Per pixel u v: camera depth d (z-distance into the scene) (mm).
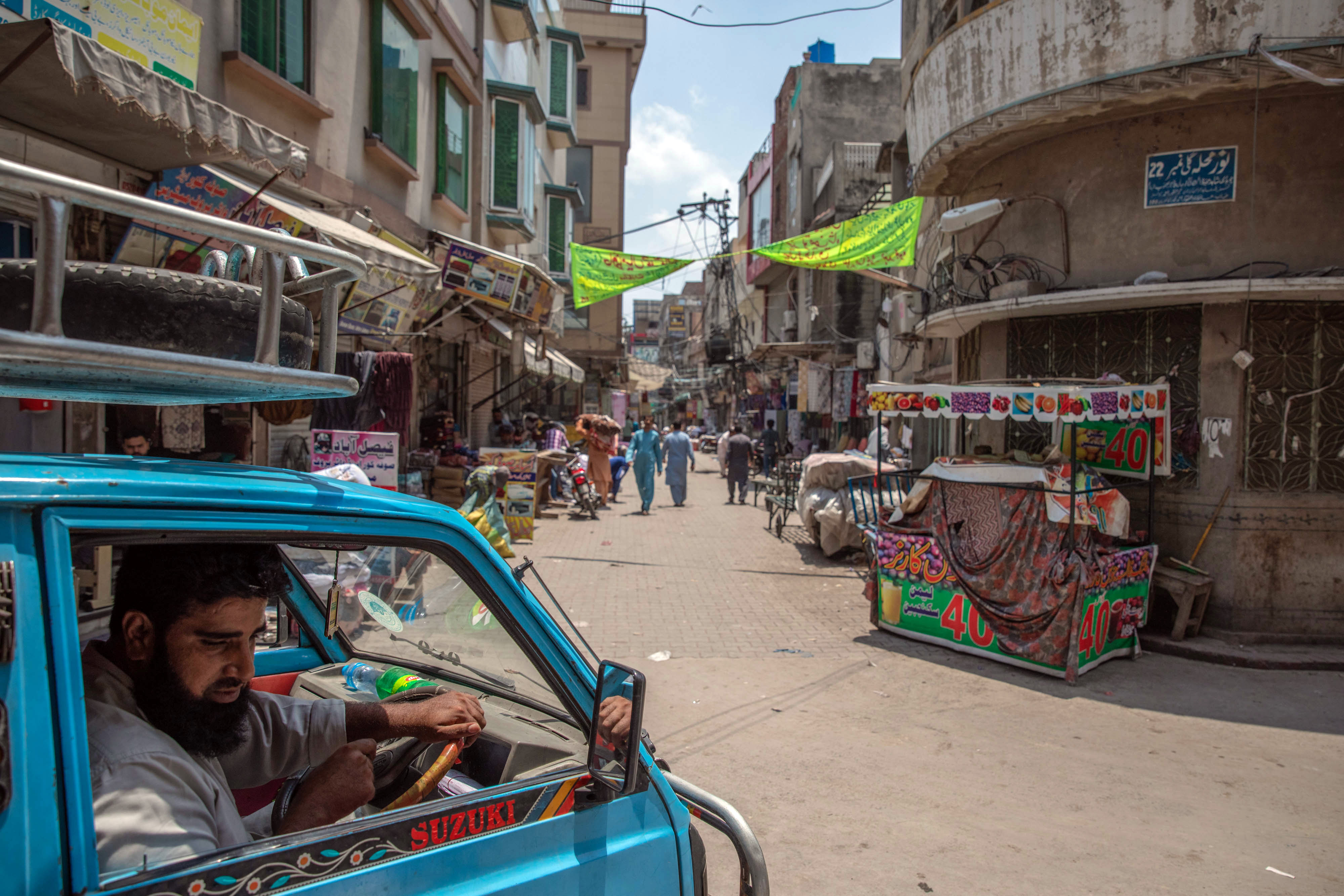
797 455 22219
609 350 29125
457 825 1369
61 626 1058
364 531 1419
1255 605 6305
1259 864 3227
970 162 8250
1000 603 5836
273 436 7414
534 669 1889
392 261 6457
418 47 10742
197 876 1094
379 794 1947
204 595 1350
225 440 6598
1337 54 5473
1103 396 5555
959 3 8672
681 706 4949
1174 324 6668
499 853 1405
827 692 5234
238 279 1541
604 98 29781
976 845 3352
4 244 4629
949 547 6188
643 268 9031
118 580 1363
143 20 4836
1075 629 5426
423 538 1510
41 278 1034
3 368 1141
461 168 12672
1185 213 6645
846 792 3822
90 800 1051
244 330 1302
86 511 1110
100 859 1143
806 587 8445
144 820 1198
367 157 9391
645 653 6051
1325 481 6328
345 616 2338
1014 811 3648
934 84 7887
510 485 10750
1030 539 5688
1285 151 6328
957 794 3814
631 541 11180
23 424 4840
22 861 968
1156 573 6406
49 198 1028
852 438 16828
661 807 1692
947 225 7727
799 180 24047
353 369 6867
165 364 1137
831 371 17156
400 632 2266
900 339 12625
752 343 32406
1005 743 4438
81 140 4664
